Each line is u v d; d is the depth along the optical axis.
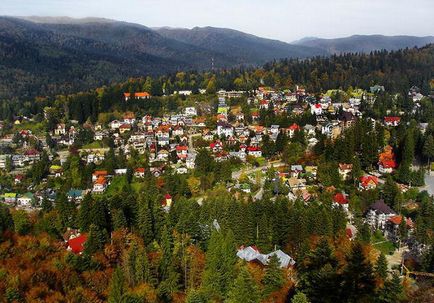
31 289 82.69
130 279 97.12
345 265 86.12
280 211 133.62
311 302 74.69
